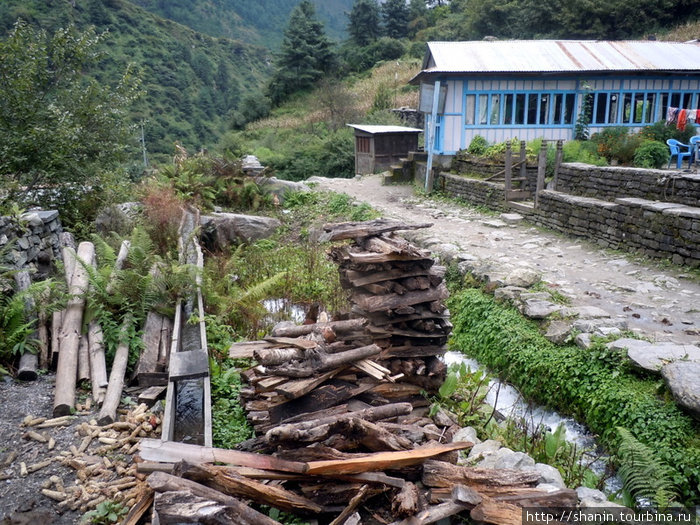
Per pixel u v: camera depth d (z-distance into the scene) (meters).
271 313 8.48
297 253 12.84
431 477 3.81
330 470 3.69
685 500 4.55
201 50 80.75
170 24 82.81
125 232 10.93
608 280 8.74
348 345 5.14
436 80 17.31
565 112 17.80
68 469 4.32
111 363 6.10
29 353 5.89
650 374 5.59
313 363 4.66
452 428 5.09
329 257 5.92
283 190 18.34
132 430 4.85
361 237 5.67
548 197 12.55
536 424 6.04
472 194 15.88
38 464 4.33
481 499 3.59
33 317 6.52
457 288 9.60
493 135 17.88
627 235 10.23
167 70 67.75
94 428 4.80
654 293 8.05
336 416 4.25
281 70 50.44
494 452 4.49
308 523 3.66
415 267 5.40
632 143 15.38
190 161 16.86
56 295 6.71
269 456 3.81
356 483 3.81
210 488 3.37
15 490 4.06
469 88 17.45
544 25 41.28
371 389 5.07
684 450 4.74
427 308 5.54
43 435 4.70
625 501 4.39
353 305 6.31
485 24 47.84
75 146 10.58
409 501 3.55
